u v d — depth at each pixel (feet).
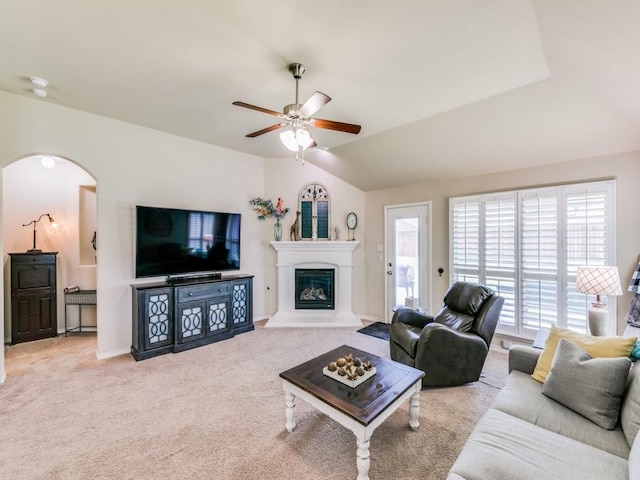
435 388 9.17
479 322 9.66
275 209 16.57
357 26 6.40
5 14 6.12
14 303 12.96
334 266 16.65
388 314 16.37
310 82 8.79
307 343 13.07
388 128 12.06
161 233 12.58
